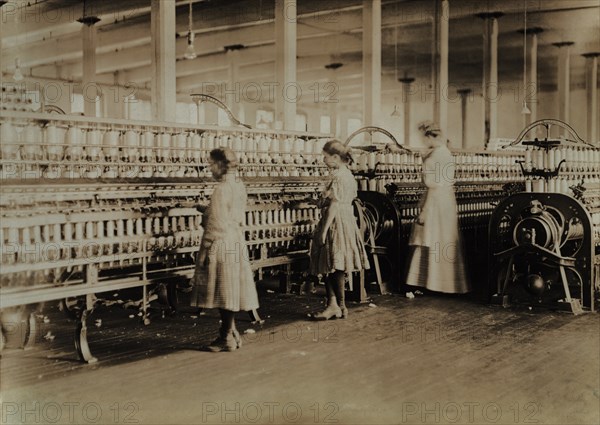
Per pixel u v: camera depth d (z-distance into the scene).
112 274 6.36
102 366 5.09
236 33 20.69
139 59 23.12
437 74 16.17
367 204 8.77
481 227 10.81
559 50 21.75
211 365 5.14
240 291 5.55
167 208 6.13
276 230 7.48
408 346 5.77
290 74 10.96
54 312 7.06
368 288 8.60
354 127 33.69
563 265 7.35
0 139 5.42
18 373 4.91
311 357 5.39
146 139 6.54
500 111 27.53
